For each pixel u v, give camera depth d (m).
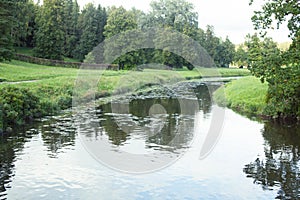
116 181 11.21
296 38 14.77
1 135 17.14
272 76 14.48
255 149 15.07
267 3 14.78
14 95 20.27
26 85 26.80
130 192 10.41
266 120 21.80
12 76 31.70
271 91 16.73
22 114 20.23
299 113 21.02
